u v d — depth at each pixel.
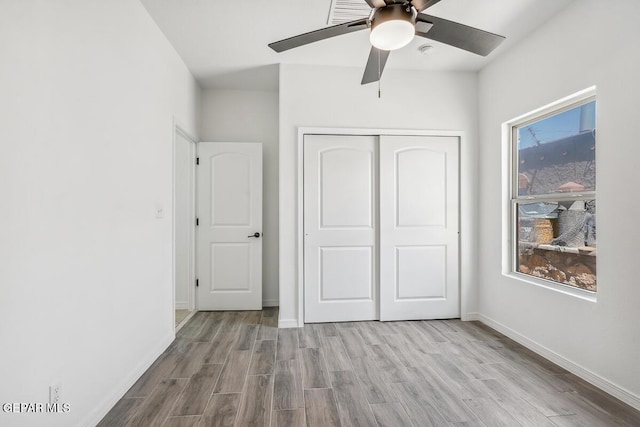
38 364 1.27
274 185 3.78
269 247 3.77
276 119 3.78
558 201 2.39
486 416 1.70
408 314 3.23
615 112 1.86
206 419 1.67
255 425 1.63
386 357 2.40
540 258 2.58
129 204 1.98
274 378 2.09
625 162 1.80
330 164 3.16
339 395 1.89
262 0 2.12
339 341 2.71
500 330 2.91
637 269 1.75
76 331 1.49
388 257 3.19
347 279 3.19
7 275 1.13
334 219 3.17
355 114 3.13
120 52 1.88
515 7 2.20
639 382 1.74
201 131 3.67
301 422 1.65
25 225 1.21
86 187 1.57
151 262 2.30
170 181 2.66
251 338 2.78
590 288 2.13
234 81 3.48
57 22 1.37
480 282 3.22
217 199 3.56
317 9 2.22
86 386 1.57
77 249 1.50
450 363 2.30
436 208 3.25
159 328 2.45
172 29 2.46
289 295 3.08
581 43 2.08
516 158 2.84
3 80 1.12
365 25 1.65
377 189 3.21
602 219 1.94
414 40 2.64
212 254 3.56
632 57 1.76
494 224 3.00
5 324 1.13
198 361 2.34
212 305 3.56
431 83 3.21
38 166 1.27
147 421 1.66
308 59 2.98
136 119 2.08
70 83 1.45
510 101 2.77
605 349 1.92
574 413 1.72
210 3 2.15
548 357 2.35
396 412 1.73
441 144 3.25
